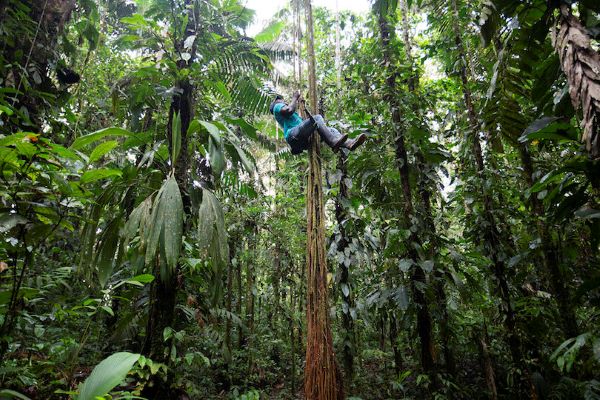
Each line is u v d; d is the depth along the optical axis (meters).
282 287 7.20
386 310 4.46
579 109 1.72
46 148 1.87
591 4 1.75
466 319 4.58
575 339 2.26
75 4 4.27
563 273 3.41
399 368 4.96
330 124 4.50
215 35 3.54
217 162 2.69
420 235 4.03
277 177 7.18
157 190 2.85
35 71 3.50
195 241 3.46
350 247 4.32
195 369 4.50
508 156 4.61
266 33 4.34
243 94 4.10
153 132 3.33
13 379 2.26
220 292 2.84
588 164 1.73
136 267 3.09
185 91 3.31
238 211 6.14
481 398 4.20
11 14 3.39
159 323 2.87
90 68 4.98
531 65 2.30
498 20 2.23
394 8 3.87
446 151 4.52
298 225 6.86
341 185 4.64
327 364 2.47
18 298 2.09
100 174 2.12
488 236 3.99
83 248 2.73
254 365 6.10
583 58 1.54
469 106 4.13
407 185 4.15
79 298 3.54
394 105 4.25
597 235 2.12
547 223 2.97
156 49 3.52
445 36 4.50
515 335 3.64
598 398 2.55
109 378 1.54
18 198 2.04
